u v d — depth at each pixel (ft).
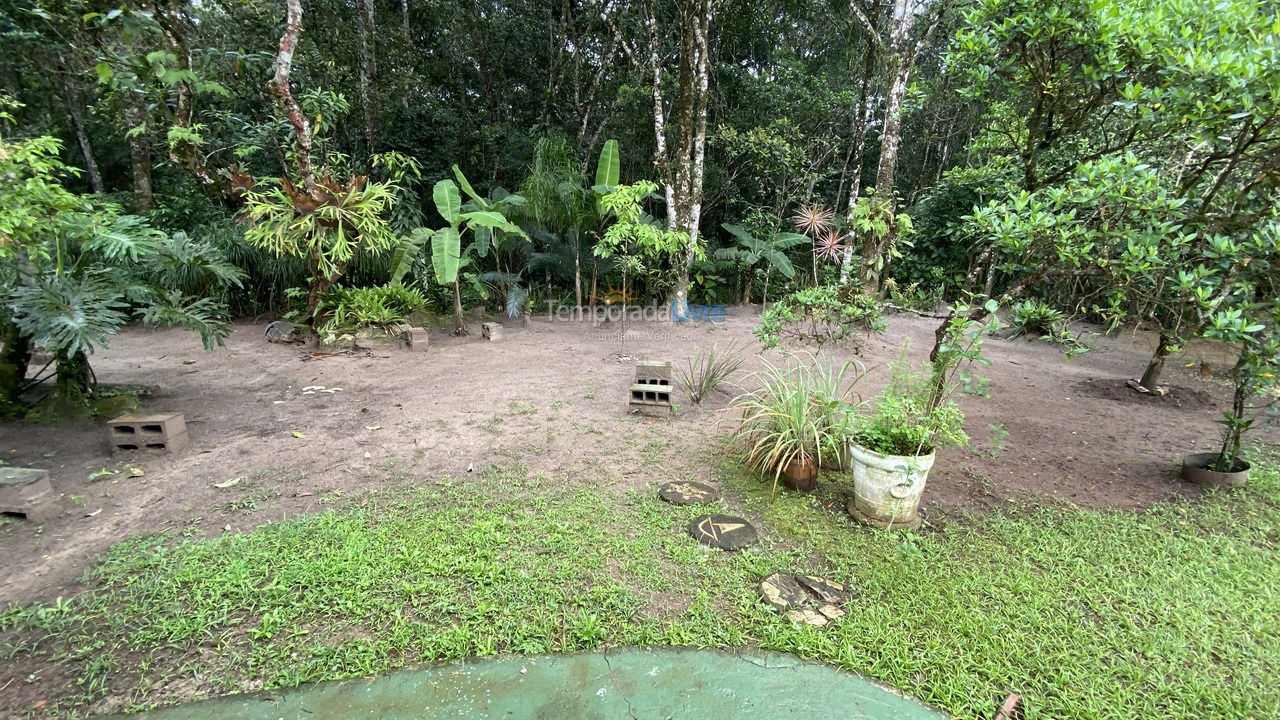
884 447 9.82
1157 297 9.59
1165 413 16.56
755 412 13.43
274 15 27.58
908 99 14.03
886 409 10.14
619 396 16.98
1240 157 9.41
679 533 9.46
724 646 7.09
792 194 36.52
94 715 5.88
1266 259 8.79
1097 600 7.91
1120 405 17.30
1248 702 6.15
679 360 21.48
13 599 7.45
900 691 6.46
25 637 6.83
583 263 31.27
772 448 11.25
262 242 20.36
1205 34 8.62
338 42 31.71
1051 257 9.48
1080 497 11.14
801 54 43.19
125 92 22.90
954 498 10.98
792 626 7.34
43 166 11.44
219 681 6.35
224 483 10.86
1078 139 12.21
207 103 27.76
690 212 29.71
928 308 28.76
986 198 31.94
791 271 33.63
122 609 7.34
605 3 36.17
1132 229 8.87
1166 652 6.91
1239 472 11.45
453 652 6.83
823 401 11.71
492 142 36.47
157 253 14.61
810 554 8.98
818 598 7.95
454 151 35.12
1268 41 8.16
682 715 6.12
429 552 8.69
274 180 20.99
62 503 9.86
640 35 37.01
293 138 25.03
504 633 7.16
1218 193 10.53
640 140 39.63
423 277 28.68
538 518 9.82
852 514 10.05
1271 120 8.28
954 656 6.90
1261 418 15.92
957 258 35.01
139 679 6.34
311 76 29.55
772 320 15.56
